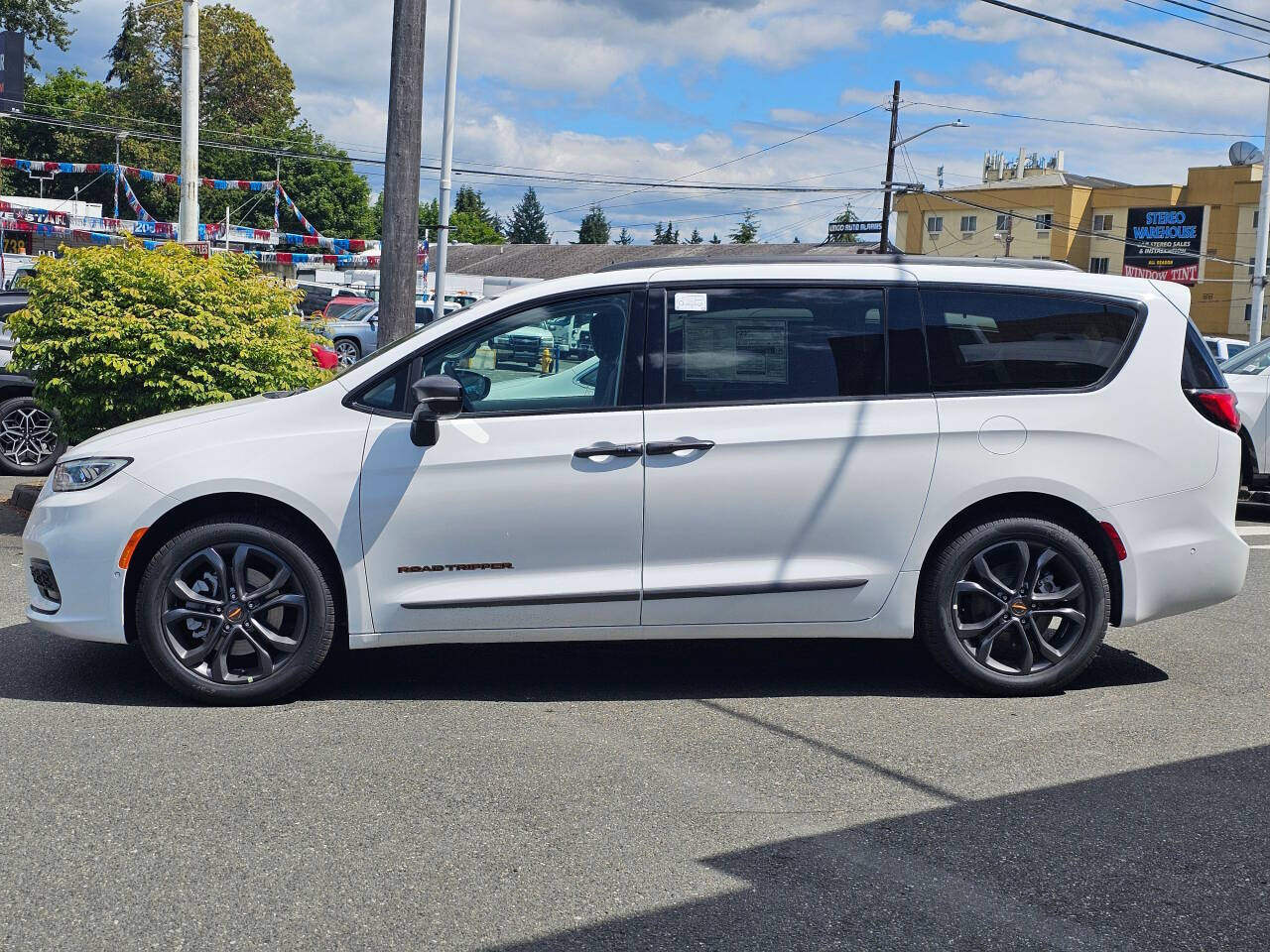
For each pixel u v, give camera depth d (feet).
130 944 10.61
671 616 17.65
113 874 11.96
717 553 17.63
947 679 19.38
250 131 236.84
